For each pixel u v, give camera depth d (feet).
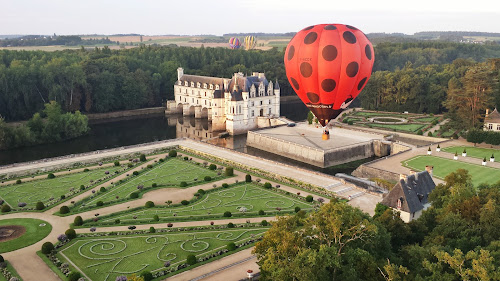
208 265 256.73
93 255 269.85
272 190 391.04
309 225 197.16
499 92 612.70
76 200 361.92
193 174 437.58
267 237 196.85
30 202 359.25
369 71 349.20
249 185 406.00
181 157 499.10
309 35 342.23
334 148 526.57
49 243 271.08
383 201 294.46
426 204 296.10
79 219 312.71
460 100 586.04
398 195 288.71
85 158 481.05
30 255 268.00
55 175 430.61
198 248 279.08
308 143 558.56
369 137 595.06
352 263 186.80
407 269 183.42
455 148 538.88
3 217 327.67
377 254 198.70
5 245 279.69
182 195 378.12
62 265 253.44
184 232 303.27
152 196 375.66
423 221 242.58
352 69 335.26
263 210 343.67
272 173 431.84
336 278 187.21
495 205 221.66
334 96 353.31
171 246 282.15
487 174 430.20
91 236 294.87
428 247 201.98
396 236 229.04
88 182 409.69
